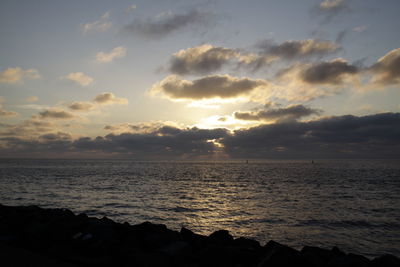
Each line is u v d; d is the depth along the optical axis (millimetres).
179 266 7508
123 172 104938
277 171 131375
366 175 97188
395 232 19781
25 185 50344
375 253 15484
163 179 73625
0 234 9695
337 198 38594
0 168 123375
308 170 141625
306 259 8492
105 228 10273
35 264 6508
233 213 26844
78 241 8398
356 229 20578
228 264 7945
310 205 32344
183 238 10578
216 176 90938
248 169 157250
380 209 29609
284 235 18875
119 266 6988
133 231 10938
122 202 32312
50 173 89812
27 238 9047
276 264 7785
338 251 10641
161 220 23141
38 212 14305
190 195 40938
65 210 14586
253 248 9484
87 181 61156
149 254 7336
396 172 118062
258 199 37375
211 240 10477
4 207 15047
